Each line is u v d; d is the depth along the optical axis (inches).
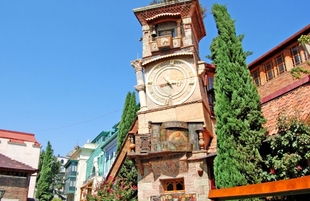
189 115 743.7
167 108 772.6
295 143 458.0
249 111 561.0
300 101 566.6
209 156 633.6
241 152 523.8
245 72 602.2
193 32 874.8
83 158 2244.1
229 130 550.0
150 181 679.7
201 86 795.4
